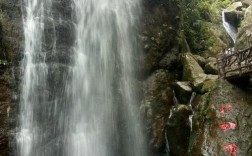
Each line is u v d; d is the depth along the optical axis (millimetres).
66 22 10023
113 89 10344
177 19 11938
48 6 9805
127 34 10922
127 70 10664
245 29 13047
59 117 9344
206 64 11414
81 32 10266
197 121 9141
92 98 10008
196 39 13844
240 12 17672
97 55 10391
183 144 9461
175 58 11391
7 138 8328
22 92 8773
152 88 10625
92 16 10609
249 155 7750
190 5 14109
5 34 8773
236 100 8906
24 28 9188
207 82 9914
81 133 9594
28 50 9117
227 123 8422
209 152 8148
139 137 10094
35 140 8820
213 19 16688
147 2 11344
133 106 10359
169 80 10984
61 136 9281
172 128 9672
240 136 8125
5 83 8516
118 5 11070
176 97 10703
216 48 13930
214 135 8414
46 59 9398
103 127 9945
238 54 8945
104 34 10664
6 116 8398
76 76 9852
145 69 10852
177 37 11742
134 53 10836
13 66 8742
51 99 9273
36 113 8953
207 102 9289
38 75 9156
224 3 19297
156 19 11383
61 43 9789
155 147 9961
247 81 9398
